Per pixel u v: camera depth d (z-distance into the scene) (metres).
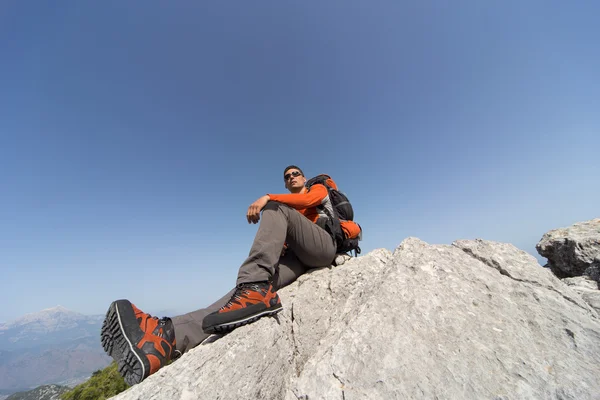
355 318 0.93
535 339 0.80
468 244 1.28
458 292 0.97
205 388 0.79
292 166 1.79
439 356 0.76
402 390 0.70
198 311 1.09
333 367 0.78
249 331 0.99
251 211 1.16
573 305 0.94
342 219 1.61
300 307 1.28
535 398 0.66
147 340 0.89
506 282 1.02
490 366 0.73
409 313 0.90
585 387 0.66
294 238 1.30
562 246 1.58
